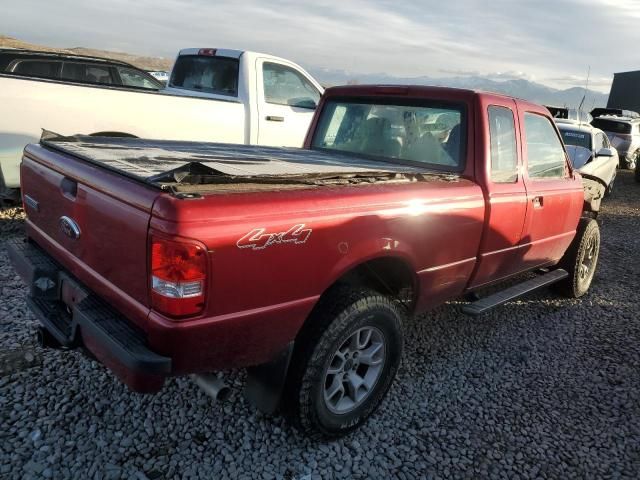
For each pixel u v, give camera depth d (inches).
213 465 105.6
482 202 140.8
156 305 84.5
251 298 91.4
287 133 303.6
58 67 320.5
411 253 121.0
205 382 96.5
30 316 156.3
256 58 290.0
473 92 147.7
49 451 104.3
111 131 235.9
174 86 319.6
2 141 209.5
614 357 171.0
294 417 108.5
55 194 112.7
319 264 100.5
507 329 185.9
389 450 116.6
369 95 173.3
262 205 90.7
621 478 115.1
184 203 82.0
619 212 441.1
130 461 104.3
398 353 123.8
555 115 613.0
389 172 125.4
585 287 223.8
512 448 121.8
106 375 130.3
